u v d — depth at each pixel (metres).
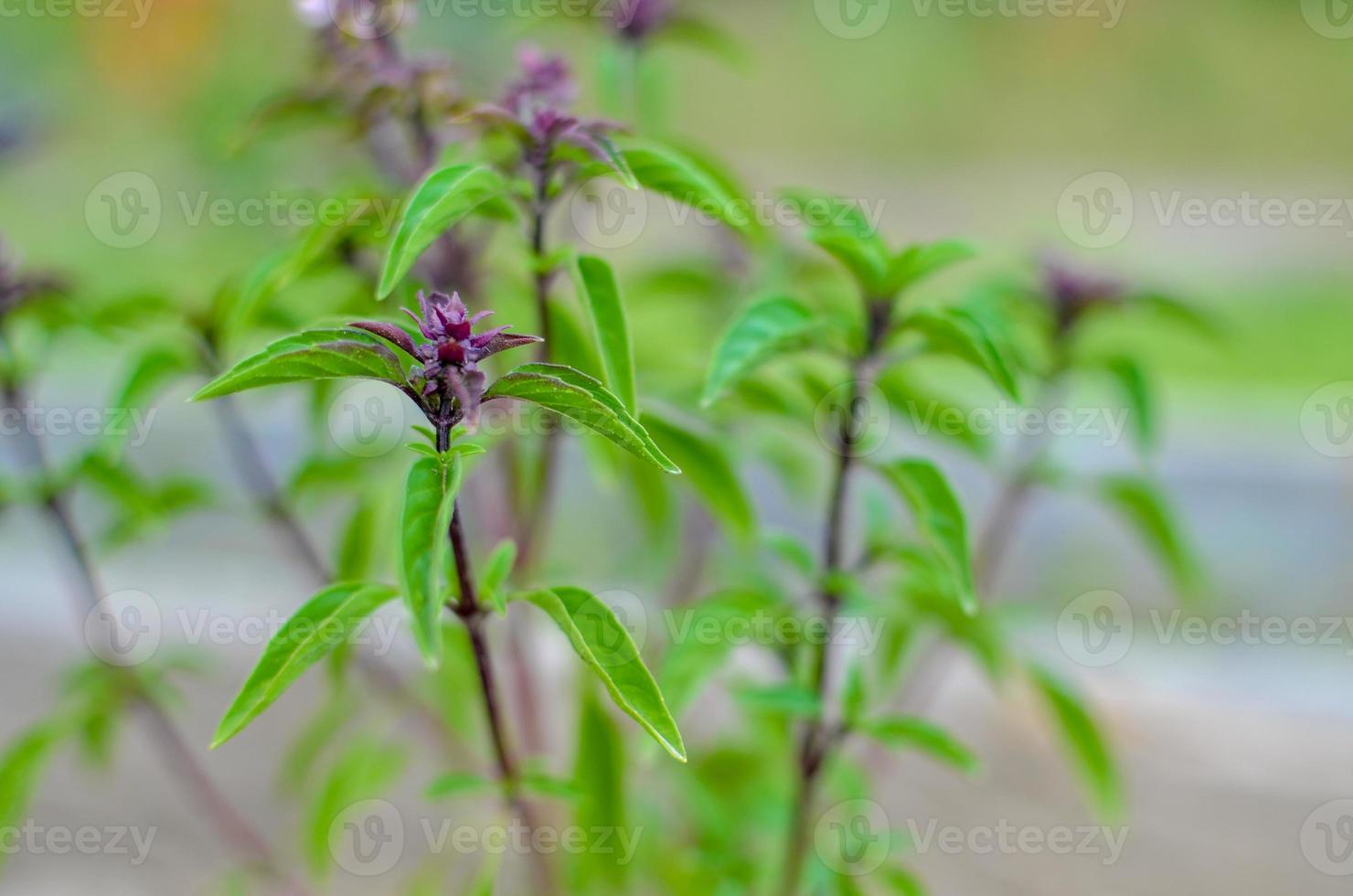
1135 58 2.76
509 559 0.61
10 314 0.68
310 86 0.68
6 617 1.22
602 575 0.98
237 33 1.44
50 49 1.76
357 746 0.72
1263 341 1.59
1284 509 1.21
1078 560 1.19
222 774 1.00
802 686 0.65
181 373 0.68
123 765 1.03
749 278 0.74
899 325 0.63
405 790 0.98
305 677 1.13
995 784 0.99
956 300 0.66
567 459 1.11
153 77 1.69
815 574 0.66
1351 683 1.10
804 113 2.55
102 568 1.26
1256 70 2.71
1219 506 1.22
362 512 0.69
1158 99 2.64
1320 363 1.51
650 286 0.73
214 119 1.07
